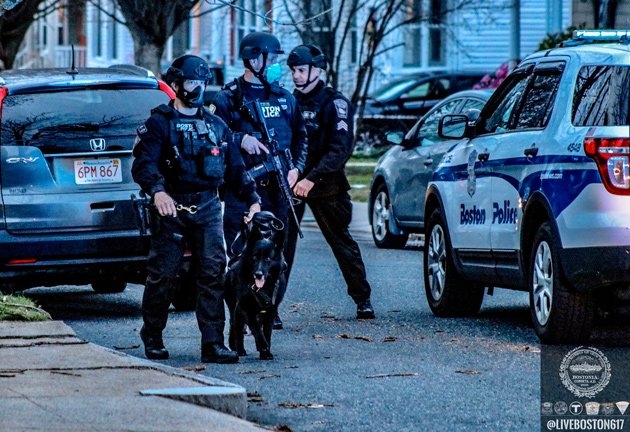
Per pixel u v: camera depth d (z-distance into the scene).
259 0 90.69
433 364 25.75
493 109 32.12
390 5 79.50
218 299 26.16
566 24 102.75
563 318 27.23
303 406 21.83
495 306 35.09
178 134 26.00
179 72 25.91
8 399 20.16
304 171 31.73
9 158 31.27
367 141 98.44
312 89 31.77
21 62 157.50
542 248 27.81
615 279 26.36
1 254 30.95
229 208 27.92
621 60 27.56
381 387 23.41
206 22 118.12
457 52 103.44
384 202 50.75
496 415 21.17
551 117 28.38
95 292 39.06
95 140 31.83
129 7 68.06
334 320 32.22
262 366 25.62
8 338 25.69
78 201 31.41
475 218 31.23
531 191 28.19
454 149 33.41
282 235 25.86
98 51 133.00
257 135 28.97
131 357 24.12
